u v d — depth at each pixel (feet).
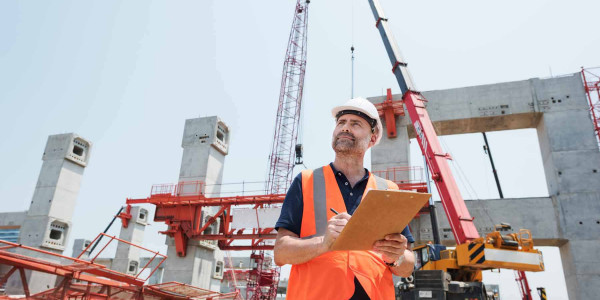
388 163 90.79
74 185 115.65
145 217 169.27
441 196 50.24
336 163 7.55
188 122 120.16
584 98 86.74
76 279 45.88
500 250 34.42
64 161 113.09
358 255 6.18
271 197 92.43
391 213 4.81
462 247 34.86
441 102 94.48
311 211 6.57
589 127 84.28
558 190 81.15
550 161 85.61
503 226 37.81
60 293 43.37
